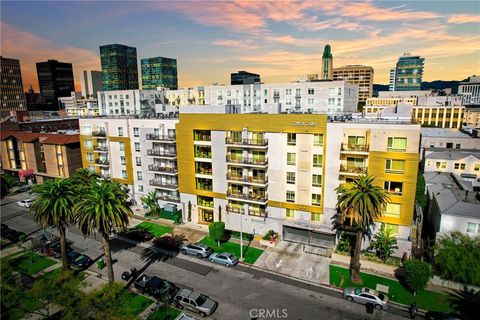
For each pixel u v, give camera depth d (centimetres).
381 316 3784
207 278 4653
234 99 13062
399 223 4909
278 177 5638
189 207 6638
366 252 5131
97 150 7650
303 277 4638
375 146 4841
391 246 4897
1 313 3391
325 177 5288
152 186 7088
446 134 10175
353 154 5038
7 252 5553
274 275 4709
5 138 9581
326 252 5359
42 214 4550
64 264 4812
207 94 13562
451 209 4875
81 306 3328
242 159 5866
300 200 5562
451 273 4297
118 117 7556
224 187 6119
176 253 5444
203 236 6059
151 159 7044
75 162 8638
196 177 6394
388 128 4728
